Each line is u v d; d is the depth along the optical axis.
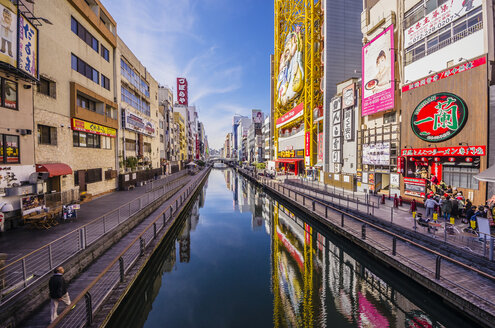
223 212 28.67
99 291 7.68
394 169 21.47
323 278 12.05
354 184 27.23
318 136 38.91
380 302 9.87
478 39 13.93
